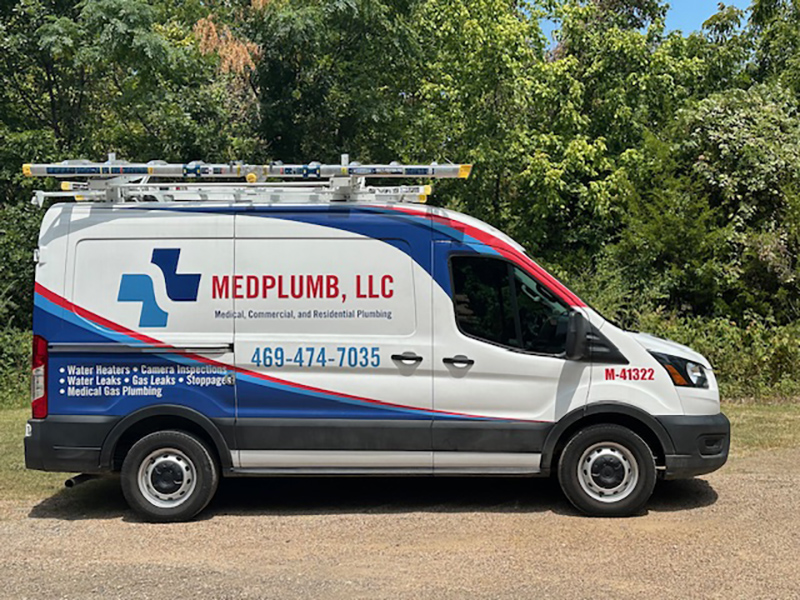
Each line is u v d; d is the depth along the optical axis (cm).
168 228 657
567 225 1647
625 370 645
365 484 767
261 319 653
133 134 1712
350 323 651
